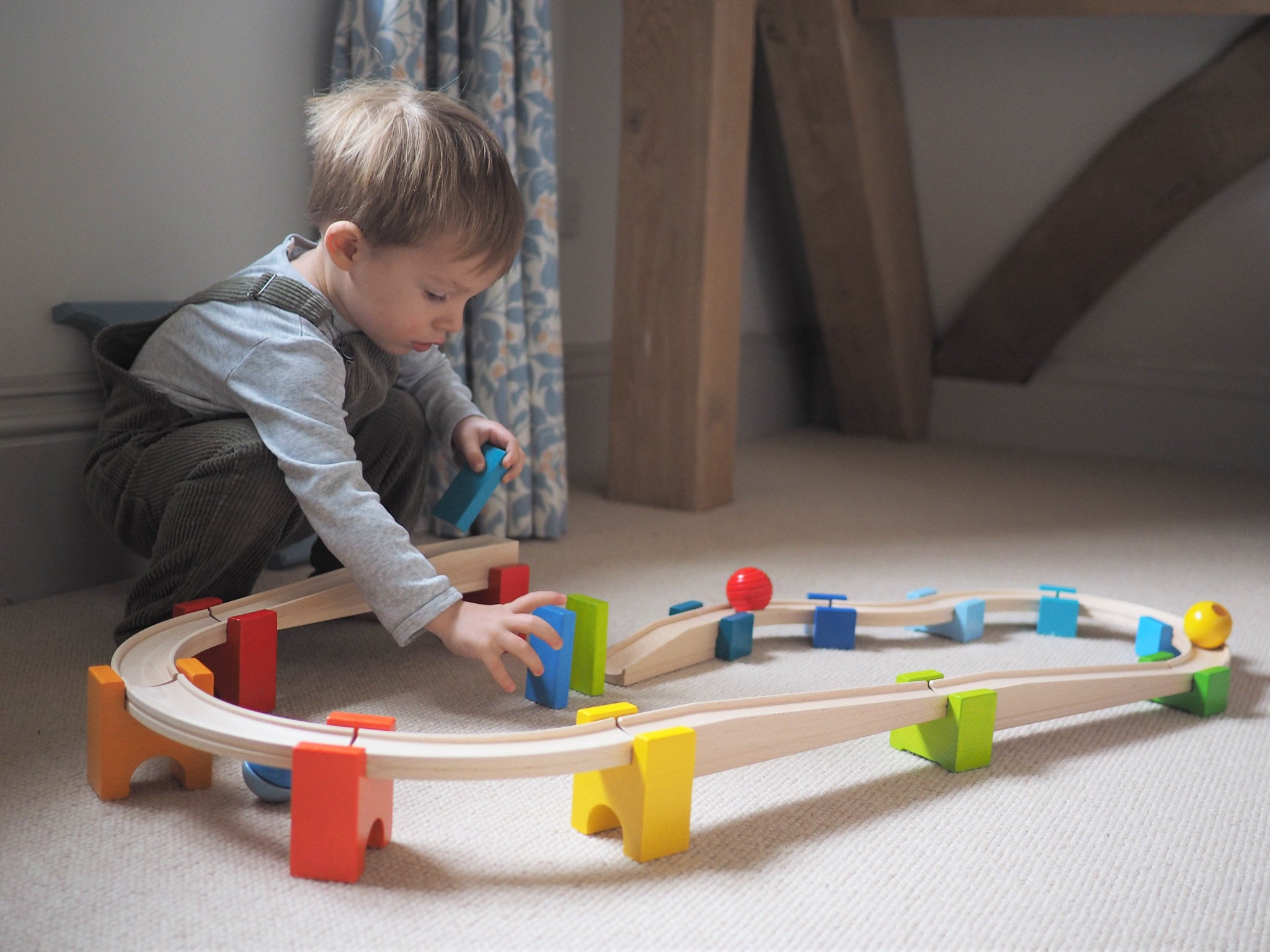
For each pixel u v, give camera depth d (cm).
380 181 92
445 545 114
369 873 70
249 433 97
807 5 218
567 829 77
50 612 121
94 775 78
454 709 98
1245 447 270
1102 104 241
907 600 129
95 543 131
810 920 68
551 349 166
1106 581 159
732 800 84
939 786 88
